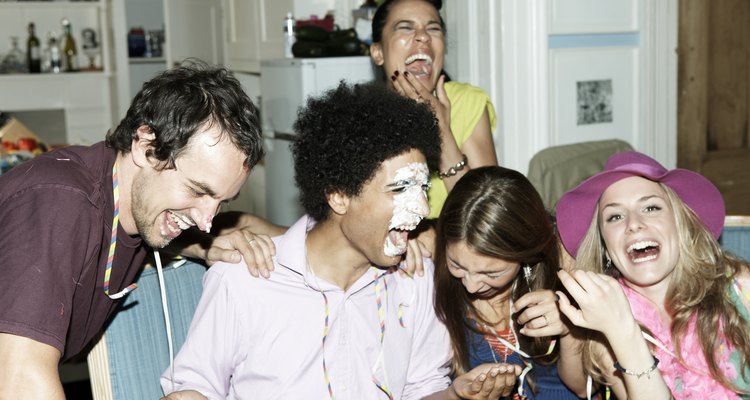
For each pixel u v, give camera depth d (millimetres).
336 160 1437
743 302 1750
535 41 3242
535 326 1700
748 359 1672
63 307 1262
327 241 1552
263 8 4410
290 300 1578
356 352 1610
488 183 1674
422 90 2217
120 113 5367
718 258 1749
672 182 1741
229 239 1621
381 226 1461
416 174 1446
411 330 1716
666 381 1681
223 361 1581
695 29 3680
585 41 3408
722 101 3830
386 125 1424
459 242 1655
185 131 1292
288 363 1576
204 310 1591
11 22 5336
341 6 3982
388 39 2410
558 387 1895
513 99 3277
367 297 1633
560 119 3375
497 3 3225
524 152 3314
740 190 3922
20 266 1230
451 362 1825
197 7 5316
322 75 3307
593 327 1516
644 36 3541
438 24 2402
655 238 1669
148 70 5793
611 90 3504
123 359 1662
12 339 1205
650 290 1757
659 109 3627
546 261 1802
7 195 1310
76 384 3457
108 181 1379
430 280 1767
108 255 1404
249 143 1345
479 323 1876
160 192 1335
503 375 1600
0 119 4000
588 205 1790
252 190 4566
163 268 1732
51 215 1275
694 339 1699
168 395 1475
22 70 5328
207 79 1362
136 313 1684
